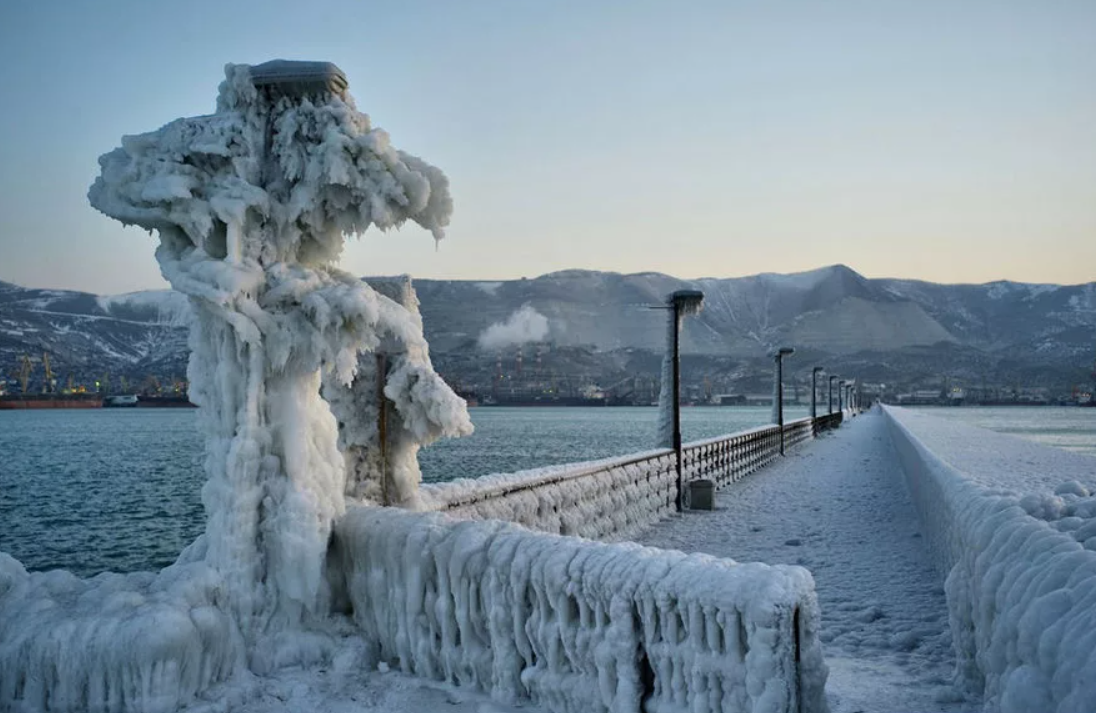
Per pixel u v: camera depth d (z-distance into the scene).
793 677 3.65
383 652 5.32
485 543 4.89
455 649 4.93
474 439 75.44
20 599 4.57
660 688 4.04
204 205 5.20
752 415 191.38
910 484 16.95
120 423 123.25
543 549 4.59
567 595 4.39
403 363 6.66
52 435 85.56
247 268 5.28
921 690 5.29
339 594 5.58
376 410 6.69
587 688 4.28
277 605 5.25
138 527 23.97
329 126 5.48
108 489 34.03
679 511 16.12
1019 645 3.60
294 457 5.33
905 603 8.12
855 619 7.54
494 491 8.41
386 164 5.54
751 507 16.69
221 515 5.19
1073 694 2.88
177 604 4.57
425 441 6.77
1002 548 4.57
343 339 5.42
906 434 19.19
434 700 4.70
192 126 5.36
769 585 3.68
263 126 5.60
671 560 4.15
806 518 14.88
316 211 5.65
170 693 4.29
